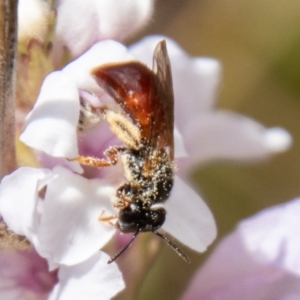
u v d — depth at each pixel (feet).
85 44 0.27
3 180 0.25
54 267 0.26
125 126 0.27
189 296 0.29
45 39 0.26
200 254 0.34
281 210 0.28
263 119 0.38
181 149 0.27
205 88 0.29
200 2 0.38
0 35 0.24
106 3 0.27
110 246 0.27
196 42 0.38
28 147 0.27
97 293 0.25
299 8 0.37
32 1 0.26
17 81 0.26
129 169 0.27
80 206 0.26
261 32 0.38
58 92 0.25
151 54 0.28
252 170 0.37
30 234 0.25
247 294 0.28
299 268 0.28
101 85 0.26
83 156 0.26
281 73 0.38
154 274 0.32
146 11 0.27
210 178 0.37
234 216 0.37
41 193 0.26
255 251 0.28
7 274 0.27
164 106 0.26
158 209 0.26
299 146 0.38
